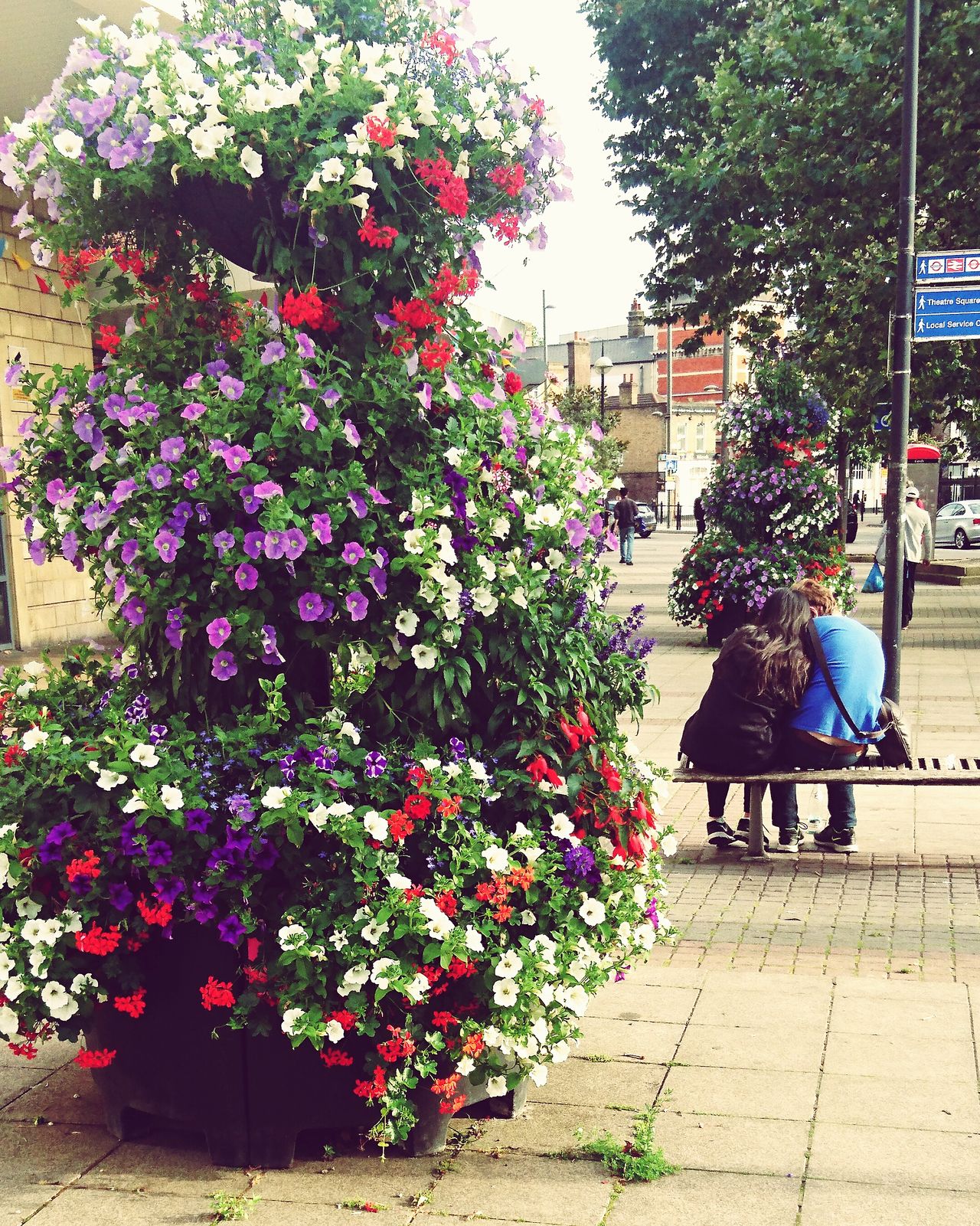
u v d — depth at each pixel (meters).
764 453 13.53
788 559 13.09
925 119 13.62
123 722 3.19
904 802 7.45
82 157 3.22
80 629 14.11
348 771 3.15
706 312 18.80
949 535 35.59
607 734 3.76
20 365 3.42
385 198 3.21
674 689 11.27
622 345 89.31
